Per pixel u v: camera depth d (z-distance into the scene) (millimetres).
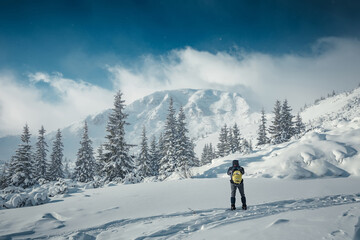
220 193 8898
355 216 3688
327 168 13867
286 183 11250
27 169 32469
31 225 5426
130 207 7129
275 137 42812
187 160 33938
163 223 5105
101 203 7848
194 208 6617
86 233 4605
